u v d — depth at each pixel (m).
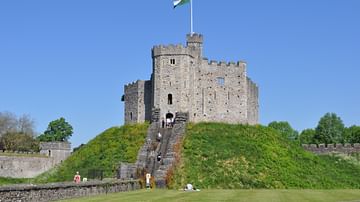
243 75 116.38
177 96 109.56
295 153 107.12
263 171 93.38
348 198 58.09
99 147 107.88
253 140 105.81
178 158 94.88
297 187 89.75
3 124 183.88
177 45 110.56
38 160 138.38
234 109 114.75
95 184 63.16
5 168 131.88
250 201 52.06
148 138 104.94
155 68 111.56
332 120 184.00
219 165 93.56
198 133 105.12
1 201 43.09
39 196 49.09
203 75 113.12
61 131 198.62
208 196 59.22
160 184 86.75
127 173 91.75
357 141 177.00
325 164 108.25
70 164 105.81
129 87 118.56
